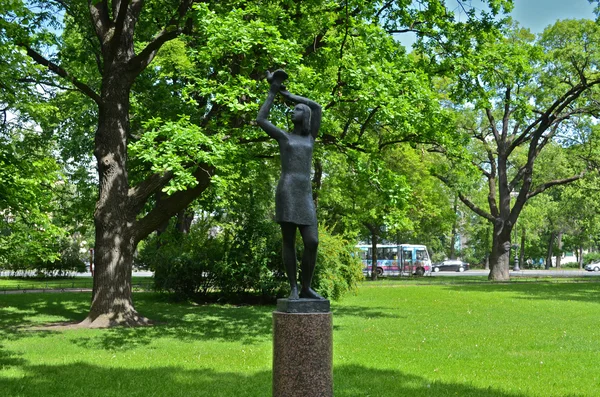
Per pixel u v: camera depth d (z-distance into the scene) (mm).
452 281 38625
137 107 18703
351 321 15891
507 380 8531
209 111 17938
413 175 33906
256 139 14727
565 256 101750
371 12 15914
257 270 21141
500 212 39219
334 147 16234
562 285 32969
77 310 18875
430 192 36969
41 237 17641
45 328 14578
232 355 10602
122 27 15539
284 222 6859
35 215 16359
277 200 6984
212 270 21344
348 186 25969
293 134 7207
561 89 35094
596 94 34625
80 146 25672
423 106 16156
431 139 17219
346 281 21609
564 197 55281
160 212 16125
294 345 6250
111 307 15344
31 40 14961
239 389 7859
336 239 21234
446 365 9672
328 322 6363
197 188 16109
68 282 35719
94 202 21484
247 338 12883
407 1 18203
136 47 18250
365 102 14312
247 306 20812
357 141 15688
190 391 7734
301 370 6215
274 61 13789
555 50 34031
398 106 14523
